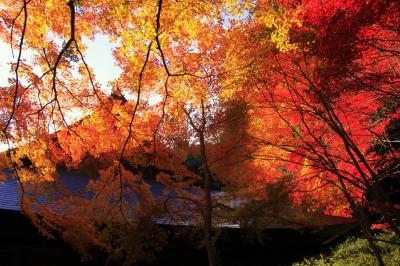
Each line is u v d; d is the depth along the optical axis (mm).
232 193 9273
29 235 8484
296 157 9086
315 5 6668
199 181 12000
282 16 6594
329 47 6621
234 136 9016
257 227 8742
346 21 6449
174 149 9531
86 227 7848
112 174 8898
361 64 7102
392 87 7965
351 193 9414
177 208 9422
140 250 8484
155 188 12953
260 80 8289
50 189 8422
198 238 9656
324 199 9359
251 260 12516
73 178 12164
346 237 16562
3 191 9312
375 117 9820
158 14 6043
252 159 9164
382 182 15195
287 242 13273
